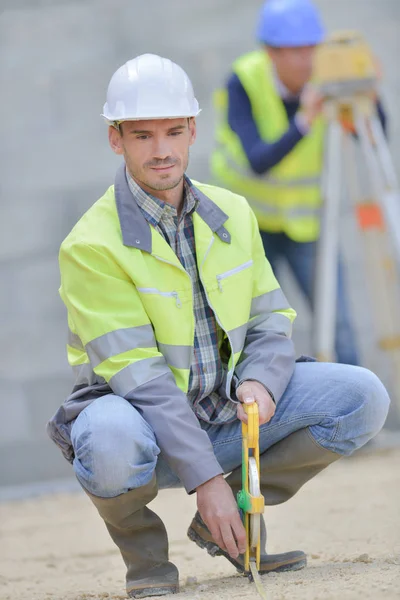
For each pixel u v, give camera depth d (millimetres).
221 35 17297
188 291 6633
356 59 11773
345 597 5863
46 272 17031
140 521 6664
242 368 6805
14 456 16250
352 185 12961
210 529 6348
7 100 17188
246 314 6816
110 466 6223
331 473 12531
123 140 6590
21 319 16891
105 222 6648
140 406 6434
